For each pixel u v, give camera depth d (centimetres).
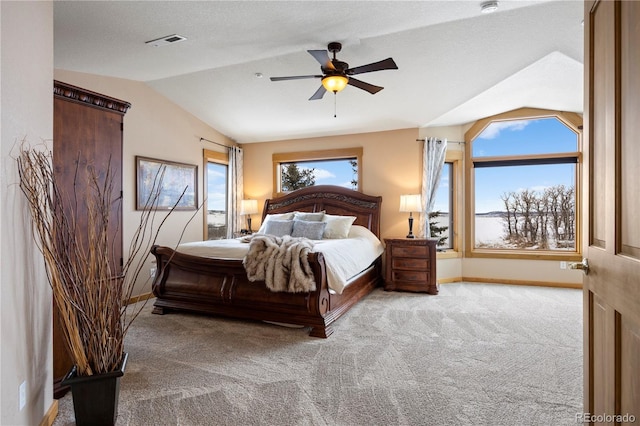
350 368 251
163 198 489
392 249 501
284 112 526
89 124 247
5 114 151
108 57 348
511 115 528
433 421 187
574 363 257
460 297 460
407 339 308
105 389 181
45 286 187
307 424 185
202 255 379
